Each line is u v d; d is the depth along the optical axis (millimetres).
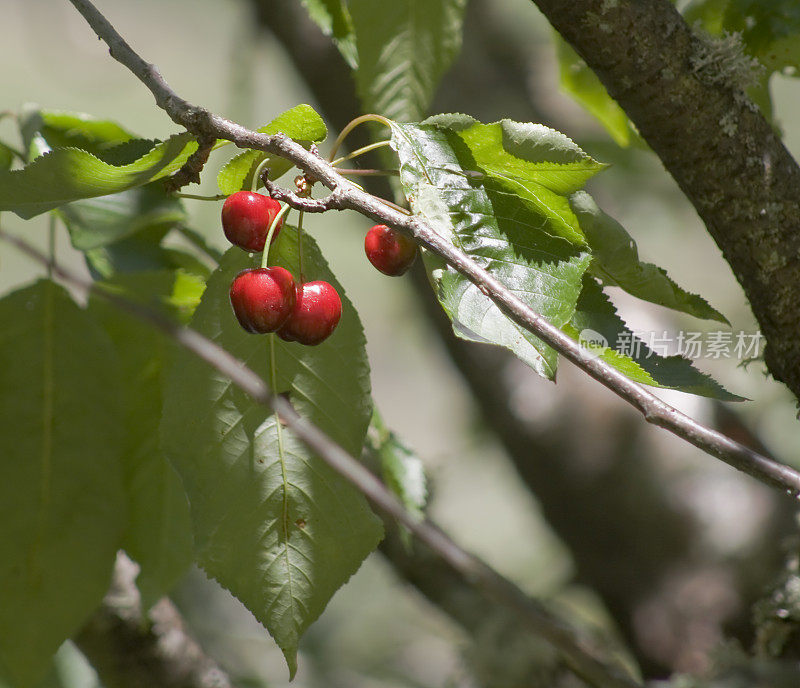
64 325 1903
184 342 1817
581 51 1816
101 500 1911
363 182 2461
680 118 1812
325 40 2758
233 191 1803
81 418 1908
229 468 1818
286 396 1826
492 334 1766
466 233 1774
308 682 2785
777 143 1817
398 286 3945
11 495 1904
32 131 1891
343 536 1822
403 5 1899
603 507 2338
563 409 2471
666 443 2348
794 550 1995
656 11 1810
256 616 1815
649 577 2236
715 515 2197
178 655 2018
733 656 2004
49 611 1907
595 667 1894
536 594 2305
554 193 1785
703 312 1815
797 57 1886
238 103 2830
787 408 2539
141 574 1925
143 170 1788
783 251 1812
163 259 1923
